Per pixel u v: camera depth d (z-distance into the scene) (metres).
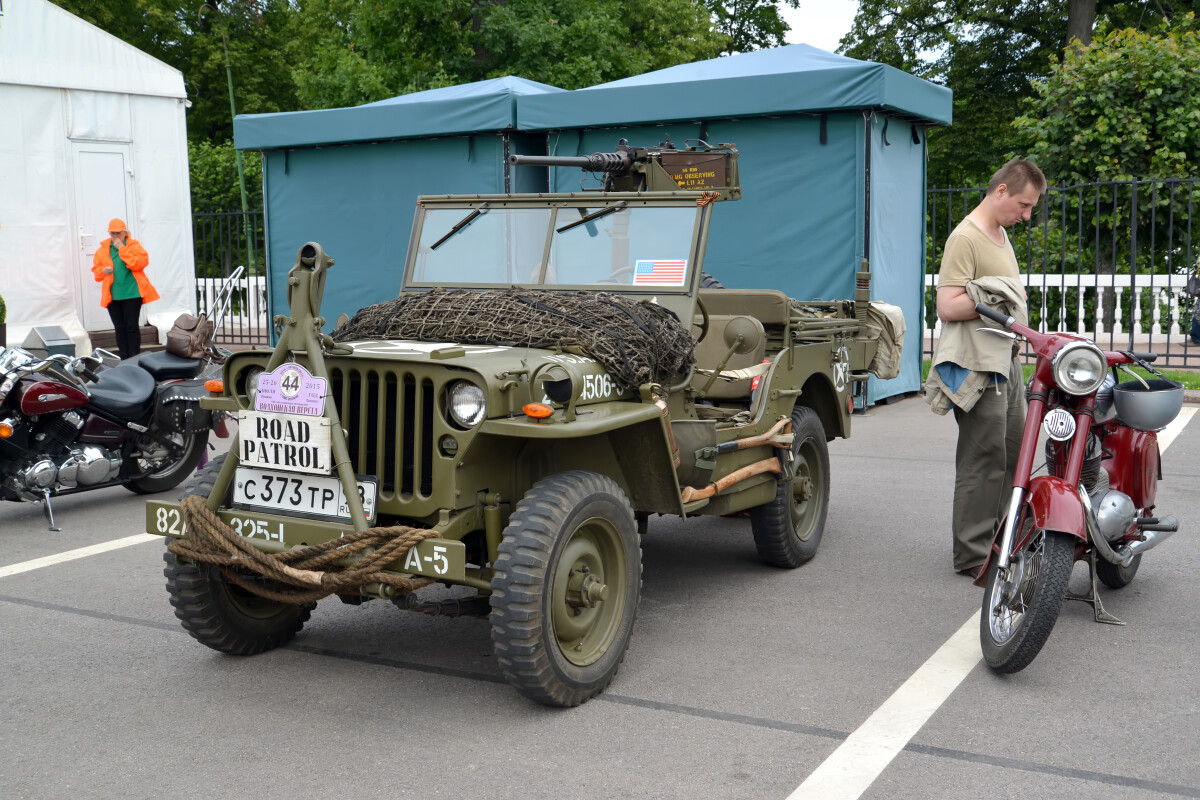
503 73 21.50
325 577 3.77
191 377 7.69
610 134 11.65
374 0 22.48
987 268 5.34
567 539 3.84
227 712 3.95
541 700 3.85
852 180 10.64
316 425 3.88
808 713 3.90
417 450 3.85
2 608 5.21
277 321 3.99
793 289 11.03
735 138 11.10
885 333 6.85
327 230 13.24
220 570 4.10
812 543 5.93
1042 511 4.11
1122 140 15.70
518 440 4.07
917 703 3.98
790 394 5.59
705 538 6.56
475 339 4.37
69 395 6.73
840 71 10.30
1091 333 14.91
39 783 3.40
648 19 26.39
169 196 15.69
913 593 5.35
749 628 4.85
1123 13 26.09
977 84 28.83
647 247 5.06
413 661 4.49
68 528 6.85
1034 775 3.41
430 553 3.68
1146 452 5.00
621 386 4.28
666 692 4.11
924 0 28.42
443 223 5.50
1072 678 4.22
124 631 4.87
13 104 13.82
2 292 13.82
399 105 12.29
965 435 5.55
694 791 3.31
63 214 14.44
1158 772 3.42
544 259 5.22
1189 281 12.20
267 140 13.13
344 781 3.40
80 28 14.45
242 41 31.58
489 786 3.36
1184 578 5.52
